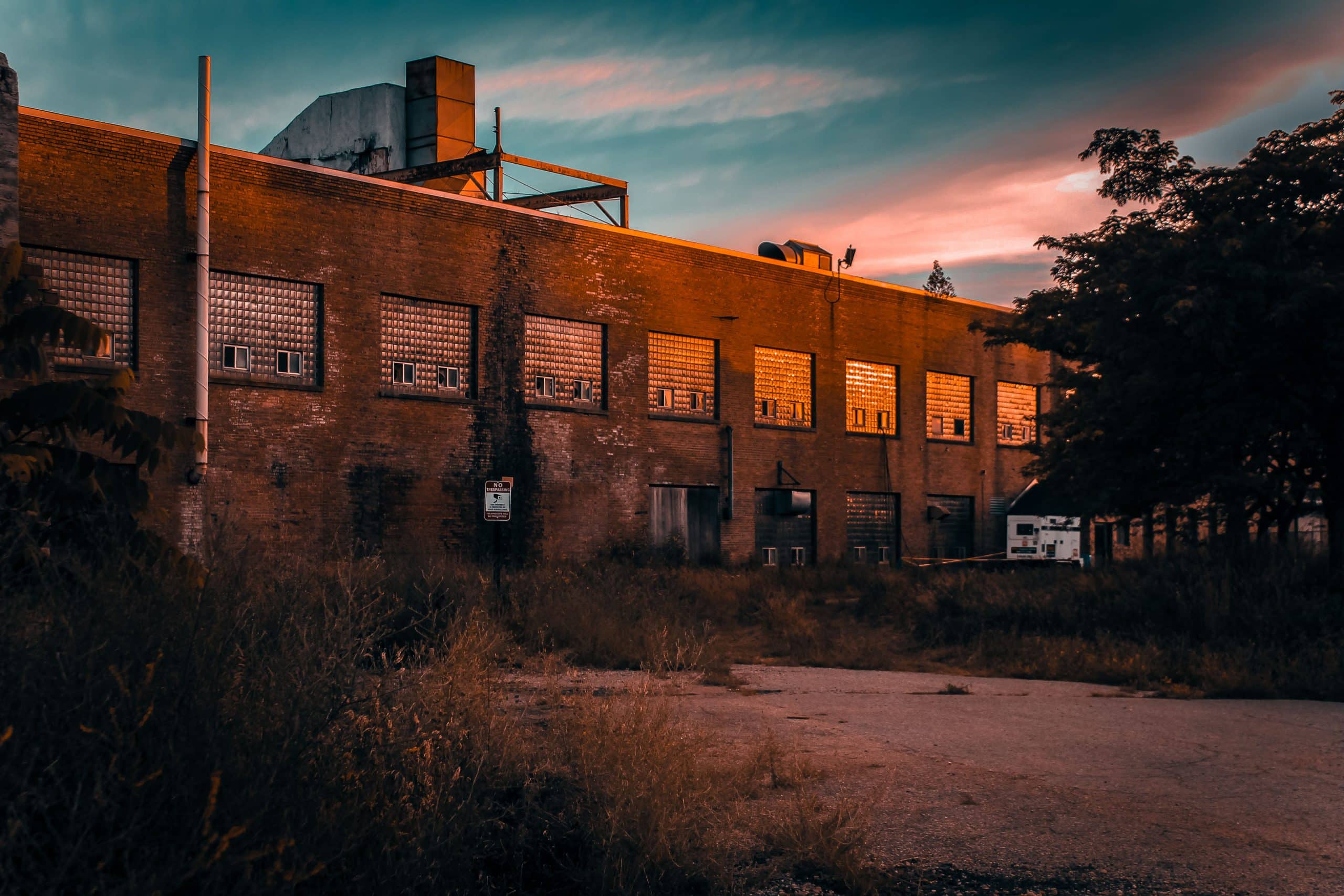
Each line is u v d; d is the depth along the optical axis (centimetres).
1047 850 441
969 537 3478
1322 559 1523
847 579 2483
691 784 420
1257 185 1566
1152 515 1852
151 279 1816
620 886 368
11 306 921
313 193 2041
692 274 2738
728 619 1616
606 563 2356
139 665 305
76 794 269
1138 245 1709
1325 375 1484
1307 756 656
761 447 2877
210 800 261
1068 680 1104
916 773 571
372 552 2064
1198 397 1592
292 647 363
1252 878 414
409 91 3108
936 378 3409
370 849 323
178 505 1806
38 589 331
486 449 2292
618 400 2559
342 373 2069
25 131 1686
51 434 852
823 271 3125
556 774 461
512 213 2353
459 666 475
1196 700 934
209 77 1867
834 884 399
